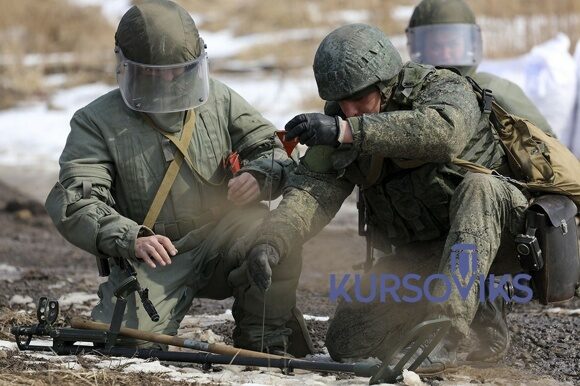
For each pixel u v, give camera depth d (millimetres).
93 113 17922
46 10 71438
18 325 18094
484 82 25094
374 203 17891
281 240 16828
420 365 15797
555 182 17234
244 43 68625
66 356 16891
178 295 18016
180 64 17297
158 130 17875
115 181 18062
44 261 29719
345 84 16500
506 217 16641
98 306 17922
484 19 56750
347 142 15930
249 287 17609
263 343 17781
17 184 41500
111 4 81188
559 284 16922
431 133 15945
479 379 16516
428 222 17594
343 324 17797
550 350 19219
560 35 32969
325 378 16125
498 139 17578
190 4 80312
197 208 18172
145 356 16703
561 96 32219
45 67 65375
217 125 18266
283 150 18547
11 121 53594
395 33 63781
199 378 15891
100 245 17078
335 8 71500
